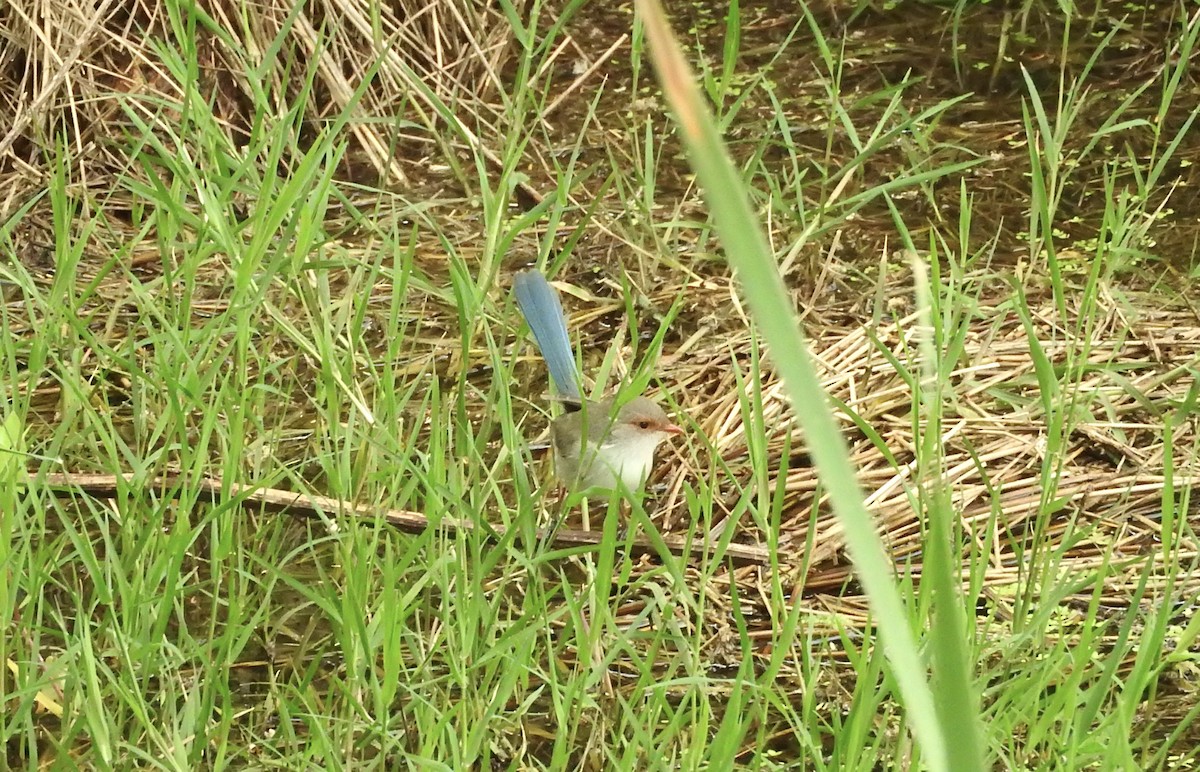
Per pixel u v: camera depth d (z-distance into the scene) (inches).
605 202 567.5
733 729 258.8
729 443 431.5
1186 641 279.0
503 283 514.0
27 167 549.0
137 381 384.5
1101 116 615.8
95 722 272.1
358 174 601.9
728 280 507.5
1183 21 559.2
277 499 366.0
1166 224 535.8
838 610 367.2
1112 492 400.5
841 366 463.5
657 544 290.4
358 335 375.9
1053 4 703.1
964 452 424.2
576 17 713.6
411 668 333.7
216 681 293.4
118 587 325.7
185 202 502.6
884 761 296.7
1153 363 411.8
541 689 304.3
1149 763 277.7
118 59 589.9
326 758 268.7
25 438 374.0
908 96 641.6
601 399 409.7
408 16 629.0
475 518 304.0
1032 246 437.4
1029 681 279.3
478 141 518.0
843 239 538.0
